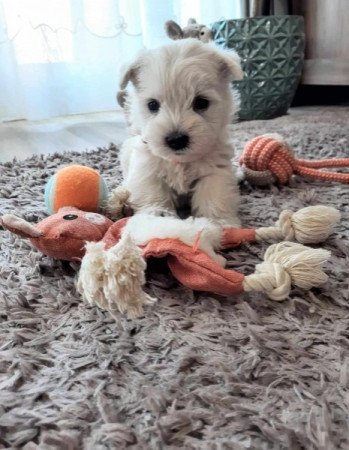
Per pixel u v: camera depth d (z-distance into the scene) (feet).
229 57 1.09
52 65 2.55
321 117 2.45
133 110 1.20
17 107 2.57
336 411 0.56
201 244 0.84
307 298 0.79
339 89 3.17
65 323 0.75
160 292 0.82
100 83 2.67
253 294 0.80
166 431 0.54
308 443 0.52
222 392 0.60
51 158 1.70
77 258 0.87
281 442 0.53
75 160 1.68
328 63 2.70
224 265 0.88
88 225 0.89
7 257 0.97
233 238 0.96
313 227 0.94
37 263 0.91
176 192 1.18
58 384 0.62
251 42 2.47
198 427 0.55
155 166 1.14
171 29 1.89
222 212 1.09
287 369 0.64
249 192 1.31
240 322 0.73
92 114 2.83
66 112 2.66
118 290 0.67
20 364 0.65
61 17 2.50
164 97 1.06
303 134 1.97
